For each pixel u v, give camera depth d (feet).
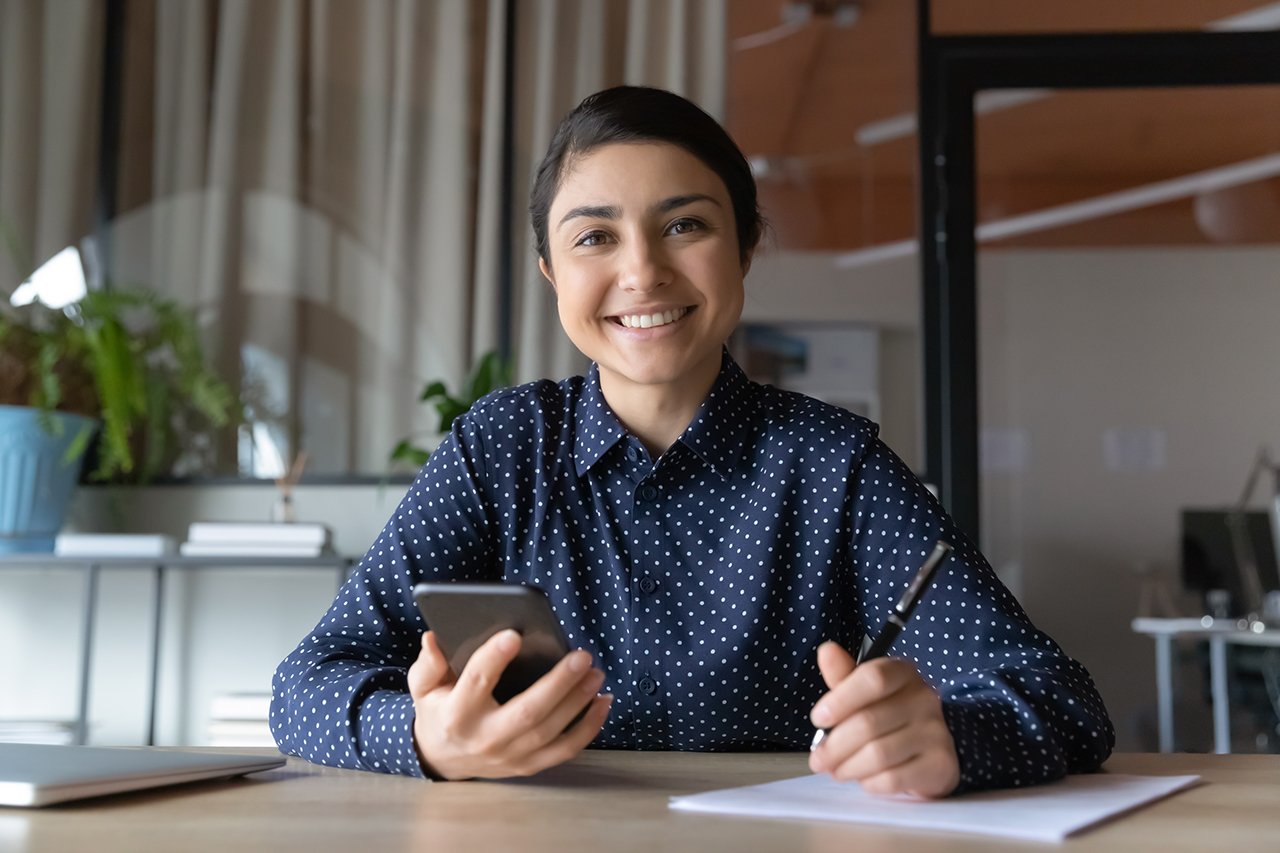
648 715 3.17
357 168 9.86
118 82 9.85
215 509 9.36
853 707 2.04
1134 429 11.35
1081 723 2.45
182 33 9.91
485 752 2.19
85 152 9.77
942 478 9.59
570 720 2.16
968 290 9.68
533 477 3.44
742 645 3.13
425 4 9.96
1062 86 9.73
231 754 2.52
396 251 9.78
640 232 3.07
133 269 9.74
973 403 9.61
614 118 3.08
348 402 9.66
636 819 1.85
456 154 9.85
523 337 9.67
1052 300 10.95
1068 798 2.07
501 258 9.75
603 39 9.93
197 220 9.78
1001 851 1.61
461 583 2.12
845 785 2.20
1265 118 10.16
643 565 3.24
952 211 9.73
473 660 2.14
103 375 8.38
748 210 3.32
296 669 2.89
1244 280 11.32
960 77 9.78
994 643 2.93
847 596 3.35
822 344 9.90
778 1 10.15
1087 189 10.64
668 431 3.34
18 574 9.04
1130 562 11.18
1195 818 1.91
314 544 8.11
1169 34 9.59
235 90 9.85
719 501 3.27
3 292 9.37
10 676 8.97
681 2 9.92
